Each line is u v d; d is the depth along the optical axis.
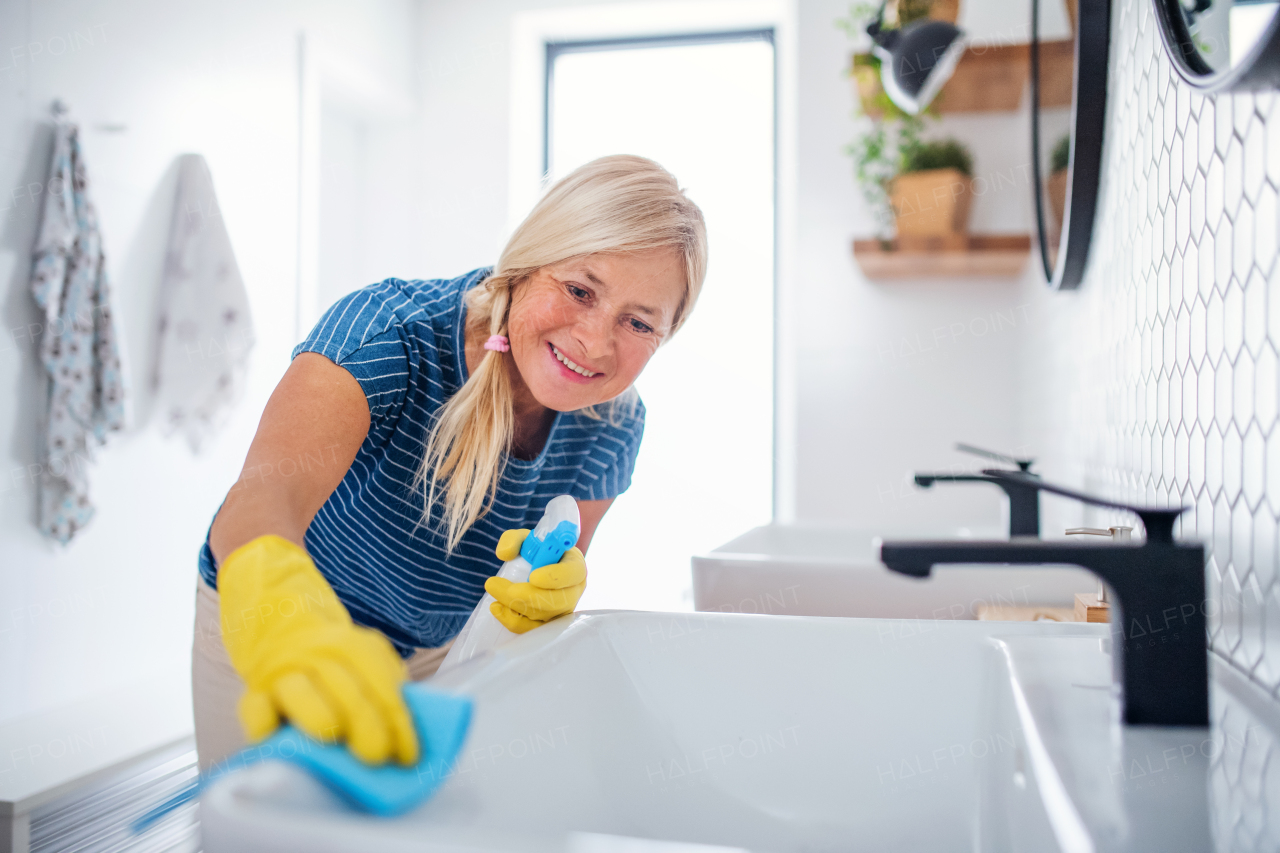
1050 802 0.37
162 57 2.08
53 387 1.79
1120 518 0.97
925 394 2.07
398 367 0.86
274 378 2.46
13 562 1.76
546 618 0.67
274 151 2.44
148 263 2.06
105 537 1.96
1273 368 0.51
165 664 2.11
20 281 1.77
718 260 2.77
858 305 2.10
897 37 1.59
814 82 2.12
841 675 0.64
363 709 0.33
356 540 0.96
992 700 0.59
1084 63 1.04
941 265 1.96
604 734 0.60
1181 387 0.71
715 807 0.61
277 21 2.44
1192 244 0.68
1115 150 1.01
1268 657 0.52
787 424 2.31
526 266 0.87
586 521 1.16
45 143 1.81
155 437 2.08
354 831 0.30
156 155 2.07
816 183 2.11
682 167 2.81
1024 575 1.00
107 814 1.39
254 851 0.30
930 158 1.96
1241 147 0.57
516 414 0.98
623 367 0.89
